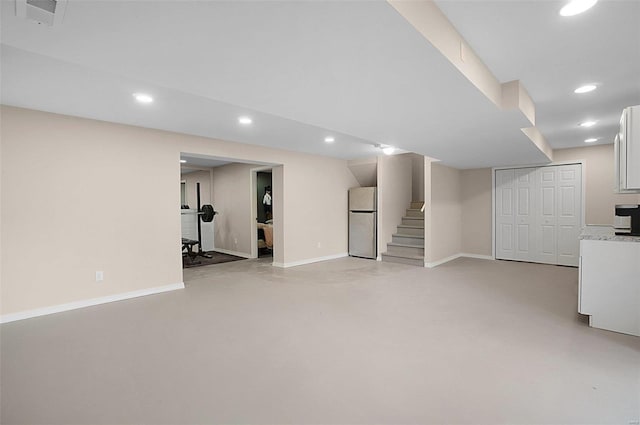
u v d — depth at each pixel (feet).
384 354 8.34
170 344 9.02
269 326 10.32
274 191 20.71
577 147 19.26
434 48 5.56
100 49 5.49
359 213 23.67
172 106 11.07
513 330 9.84
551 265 20.07
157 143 14.55
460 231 23.73
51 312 11.70
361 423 5.72
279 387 6.88
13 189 11.04
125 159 13.61
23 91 9.60
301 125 13.66
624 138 9.18
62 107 11.17
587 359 7.97
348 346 8.82
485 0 5.49
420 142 13.89
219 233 27.04
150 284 14.30
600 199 18.63
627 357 8.06
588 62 7.96
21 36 5.01
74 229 12.31
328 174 22.91
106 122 13.08
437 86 7.35
